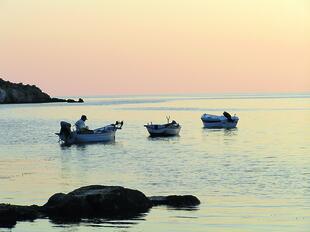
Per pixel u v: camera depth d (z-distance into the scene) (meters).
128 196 59.09
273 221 55.84
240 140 141.25
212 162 97.00
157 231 52.97
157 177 81.00
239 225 54.59
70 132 133.00
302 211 59.53
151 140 142.88
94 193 58.38
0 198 66.81
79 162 99.19
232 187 72.50
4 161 101.38
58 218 56.78
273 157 103.94
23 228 54.16
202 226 54.31
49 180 79.38
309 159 100.50
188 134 161.62
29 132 169.50
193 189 71.50
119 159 102.69
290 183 75.06
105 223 55.28
